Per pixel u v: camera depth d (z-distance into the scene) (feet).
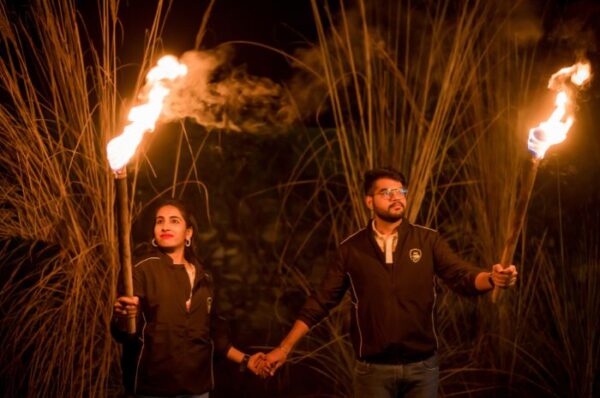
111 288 11.20
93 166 11.46
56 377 11.30
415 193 12.75
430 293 9.68
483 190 13.78
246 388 13.52
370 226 9.93
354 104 15.88
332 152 14.93
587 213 14.03
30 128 11.48
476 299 13.70
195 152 15.07
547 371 12.91
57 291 11.20
